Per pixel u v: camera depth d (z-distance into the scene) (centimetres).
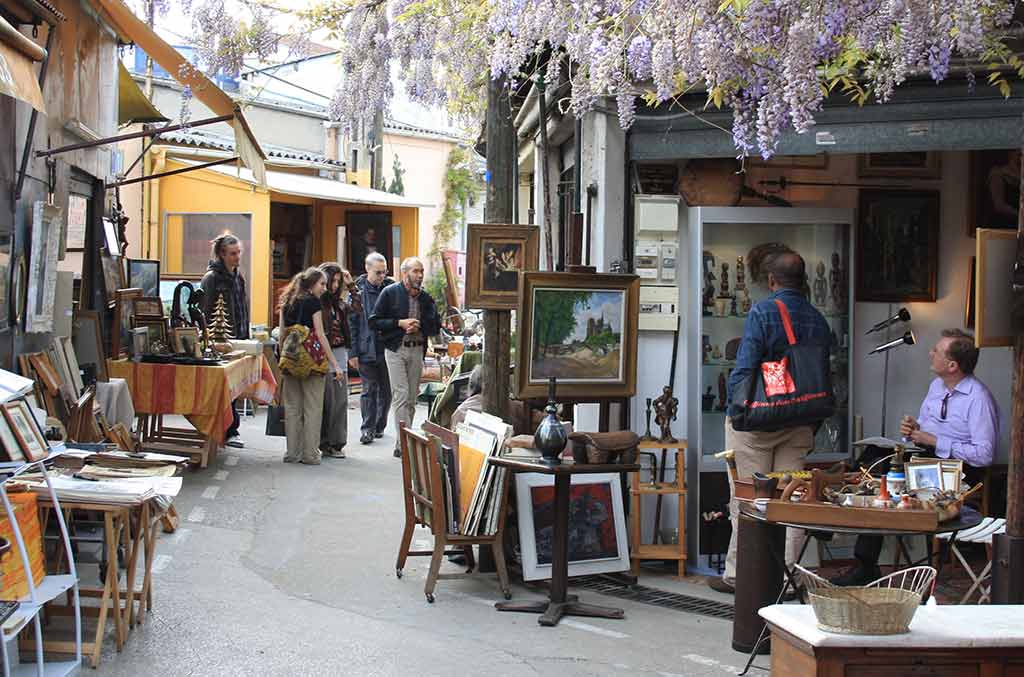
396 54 859
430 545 871
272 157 2338
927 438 770
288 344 1188
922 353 898
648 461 844
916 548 819
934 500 594
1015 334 557
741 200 873
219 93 958
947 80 749
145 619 654
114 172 1435
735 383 726
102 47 1131
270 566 795
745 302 838
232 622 657
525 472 744
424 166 3033
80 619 584
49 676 534
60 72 947
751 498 690
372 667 592
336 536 891
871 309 900
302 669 584
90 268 1112
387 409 1395
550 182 1126
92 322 1005
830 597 423
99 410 845
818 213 830
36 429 539
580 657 621
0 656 522
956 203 898
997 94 745
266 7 878
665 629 680
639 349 848
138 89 1358
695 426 822
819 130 766
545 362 776
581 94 684
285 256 2355
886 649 413
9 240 781
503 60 705
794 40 530
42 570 559
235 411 1301
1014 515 557
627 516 839
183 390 1107
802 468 736
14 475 506
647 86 785
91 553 761
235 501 998
